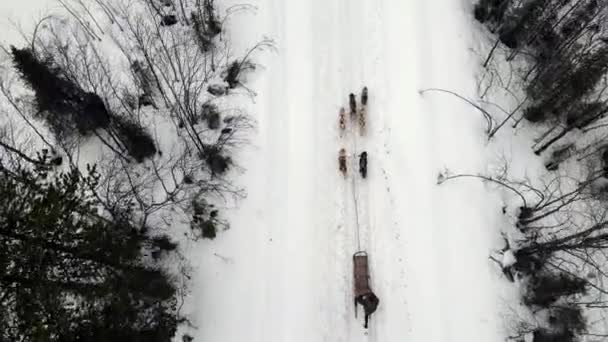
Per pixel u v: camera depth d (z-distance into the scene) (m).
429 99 29.03
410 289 25.69
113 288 19.77
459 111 28.69
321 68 30.80
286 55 30.81
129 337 20.88
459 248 25.98
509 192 27.30
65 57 27.34
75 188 18.69
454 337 24.59
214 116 29.03
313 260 26.45
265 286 25.98
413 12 31.20
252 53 30.67
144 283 22.28
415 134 28.36
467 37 30.67
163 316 23.59
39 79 24.50
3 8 30.73
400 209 27.09
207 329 25.34
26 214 16.70
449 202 26.84
